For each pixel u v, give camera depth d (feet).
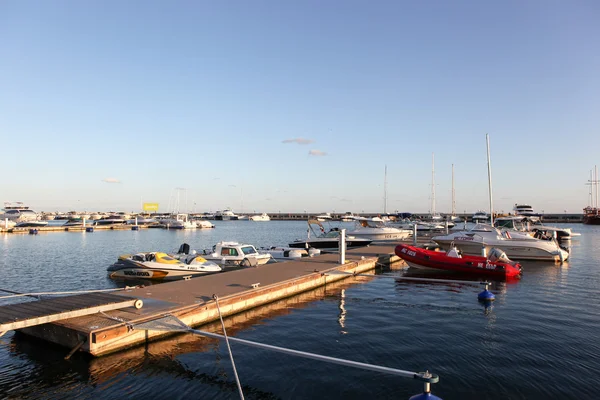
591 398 23.52
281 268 62.75
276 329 36.96
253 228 343.67
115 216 386.52
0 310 30.71
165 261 65.57
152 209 428.15
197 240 180.86
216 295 39.50
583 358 29.76
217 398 23.66
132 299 35.06
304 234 238.89
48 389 24.89
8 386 25.23
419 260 73.51
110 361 28.68
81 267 84.17
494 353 30.78
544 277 68.18
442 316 41.96
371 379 25.99
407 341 33.65
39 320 28.76
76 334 29.48
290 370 27.48
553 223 347.56
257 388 24.89
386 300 49.75
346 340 33.88
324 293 54.03
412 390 24.47
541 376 26.48
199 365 28.30
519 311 44.16
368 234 132.87
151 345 31.83
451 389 24.54
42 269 81.25
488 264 68.44
